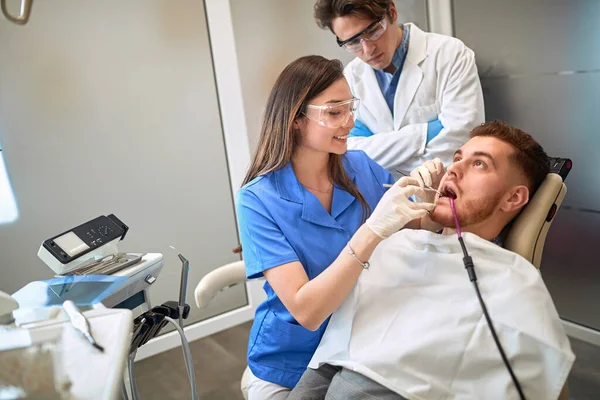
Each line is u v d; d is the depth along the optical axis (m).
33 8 2.35
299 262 1.30
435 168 1.43
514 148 1.32
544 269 2.54
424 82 2.15
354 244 1.19
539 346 1.12
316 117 1.30
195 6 2.65
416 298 1.27
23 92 2.39
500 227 1.37
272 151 1.39
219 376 2.58
